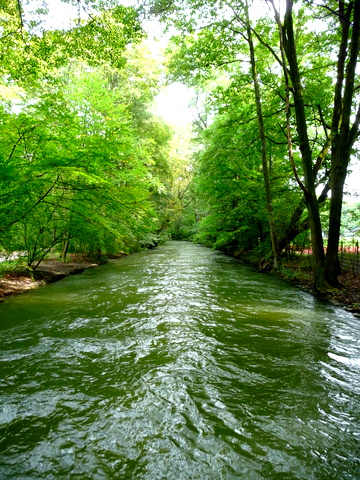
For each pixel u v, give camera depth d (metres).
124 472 2.22
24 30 8.47
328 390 3.39
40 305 6.80
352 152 11.09
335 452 2.45
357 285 8.52
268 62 14.05
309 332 5.28
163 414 2.91
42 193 7.18
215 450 2.45
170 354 4.30
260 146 14.00
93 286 9.17
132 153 13.38
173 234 50.56
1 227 7.35
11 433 2.62
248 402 3.14
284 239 12.73
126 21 8.47
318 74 11.59
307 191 8.54
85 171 6.54
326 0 9.62
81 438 2.57
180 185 48.06
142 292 8.34
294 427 2.75
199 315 6.21
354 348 4.60
